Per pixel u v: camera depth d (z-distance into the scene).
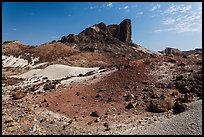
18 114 22.66
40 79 51.22
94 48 116.25
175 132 18.17
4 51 106.56
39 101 27.36
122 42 145.00
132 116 23.02
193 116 20.30
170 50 117.56
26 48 111.94
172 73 32.72
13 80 50.12
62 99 27.72
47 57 94.56
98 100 27.27
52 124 20.77
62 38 138.12
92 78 35.53
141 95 27.64
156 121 21.36
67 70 55.06
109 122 21.77
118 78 32.88
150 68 34.81
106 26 153.38
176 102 23.98
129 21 152.38
